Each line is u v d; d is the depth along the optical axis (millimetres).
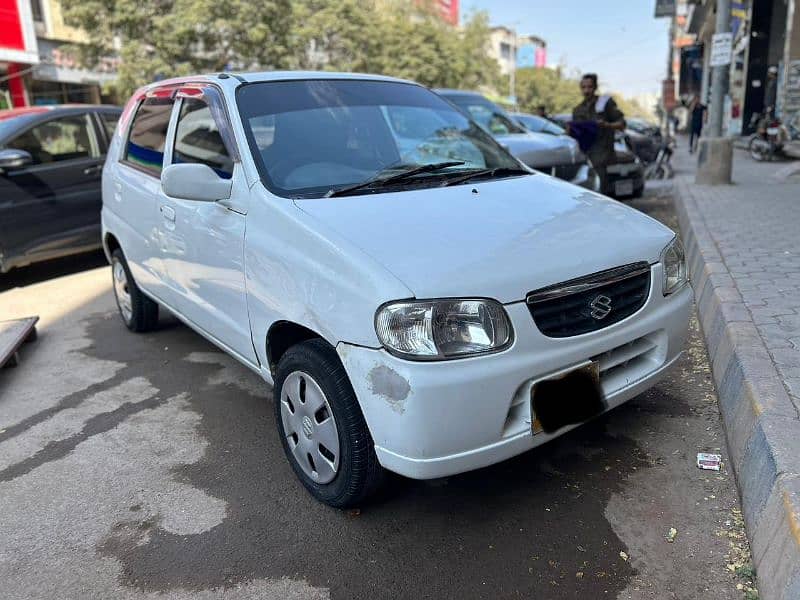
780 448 2371
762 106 21156
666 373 2988
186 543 2639
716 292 4117
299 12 23812
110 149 5074
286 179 3111
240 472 3145
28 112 6918
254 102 3461
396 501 2834
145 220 4211
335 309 2467
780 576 2008
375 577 2396
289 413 2895
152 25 20812
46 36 23078
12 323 5008
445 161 3596
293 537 2639
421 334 2262
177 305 4059
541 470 3000
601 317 2584
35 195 6641
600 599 2236
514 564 2422
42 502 2967
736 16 17594
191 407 3865
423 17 39156
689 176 11312
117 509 2889
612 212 3123
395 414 2289
